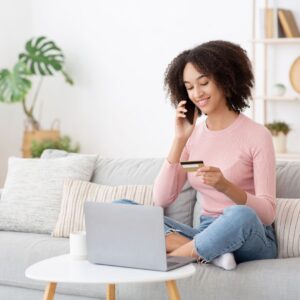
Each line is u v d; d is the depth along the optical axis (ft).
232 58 8.39
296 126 16.79
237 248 7.80
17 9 18.81
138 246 6.98
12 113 18.88
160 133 18.12
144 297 8.40
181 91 8.67
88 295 8.96
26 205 10.68
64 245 9.45
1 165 18.63
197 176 8.11
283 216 8.77
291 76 16.55
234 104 8.59
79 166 10.82
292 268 7.73
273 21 16.33
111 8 18.44
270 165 8.31
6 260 9.53
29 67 18.81
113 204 7.11
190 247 7.76
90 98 18.83
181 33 17.72
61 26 18.94
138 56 18.24
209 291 7.90
